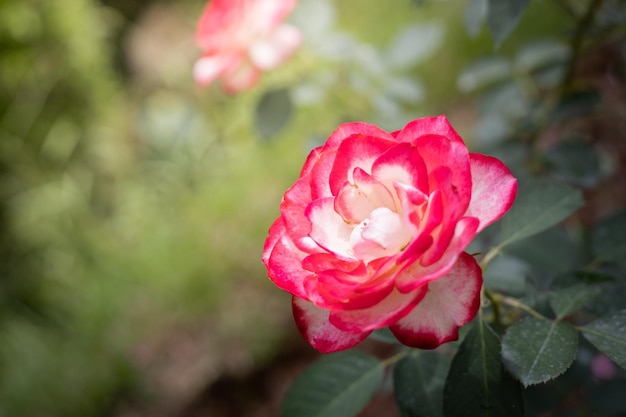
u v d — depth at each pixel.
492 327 0.34
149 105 1.41
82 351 1.16
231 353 1.08
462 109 1.12
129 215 1.31
